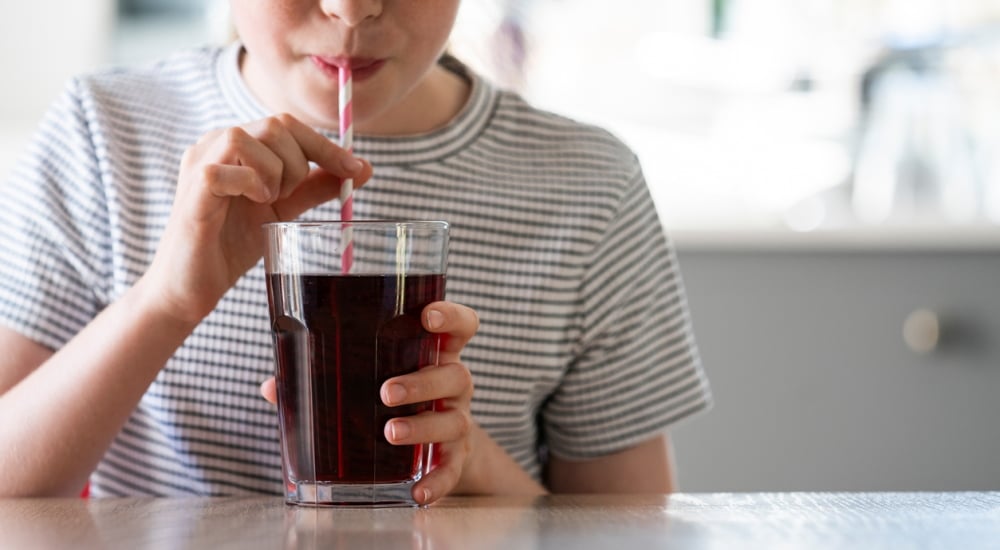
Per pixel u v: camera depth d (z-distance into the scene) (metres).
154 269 1.00
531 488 1.08
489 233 1.17
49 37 2.46
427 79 1.20
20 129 2.38
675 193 2.30
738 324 2.09
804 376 2.10
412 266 0.85
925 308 2.09
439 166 1.17
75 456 1.02
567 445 1.23
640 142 2.41
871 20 2.39
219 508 0.87
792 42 2.40
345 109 0.97
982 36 2.37
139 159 1.17
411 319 0.86
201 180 0.92
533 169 1.21
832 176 2.35
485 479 1.05
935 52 2.38
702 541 0.75
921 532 0.79
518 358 1.17
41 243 1.15
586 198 1.20
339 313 0.84
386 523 0.80
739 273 2.09
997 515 0.85
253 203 0.98
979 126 2.37
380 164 1.16
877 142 2.37
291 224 0.84
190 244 0.96
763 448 2.10
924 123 2.37
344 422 0.85
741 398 2.10
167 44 2.47
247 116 1.18
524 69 1.57
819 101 2.39
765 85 2.40
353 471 0.85
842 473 2.10
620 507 0.89
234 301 1.12
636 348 1.21
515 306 1.17
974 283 2.08
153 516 0.84
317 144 0.96
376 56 0.99
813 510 0.87
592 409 1.21
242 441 1.13
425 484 0.87
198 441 1.13
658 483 1.22
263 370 1.12
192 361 1.12
